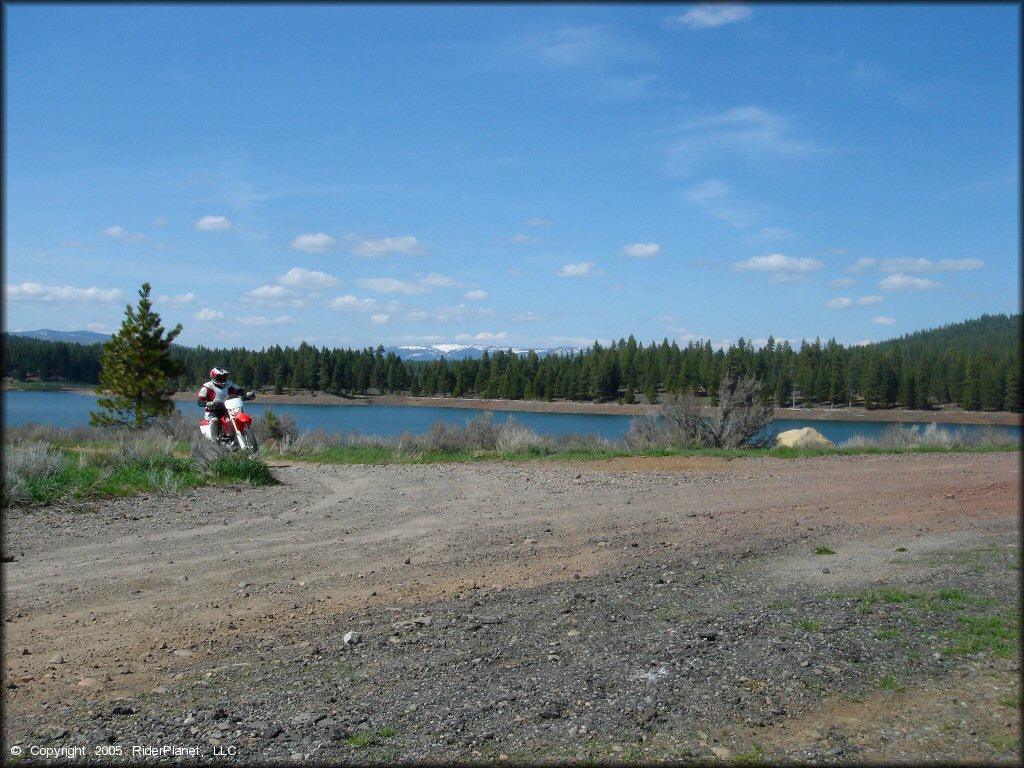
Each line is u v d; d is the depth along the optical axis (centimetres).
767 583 715
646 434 2264
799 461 1800
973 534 948
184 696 455
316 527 941
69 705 441
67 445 1814
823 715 448
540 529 952
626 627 581
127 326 3425
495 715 436
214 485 1213
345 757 390
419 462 1758
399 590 680
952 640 563
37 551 782
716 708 450
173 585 680
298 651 528
